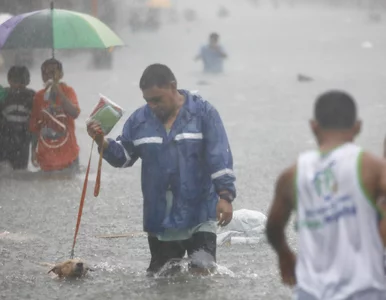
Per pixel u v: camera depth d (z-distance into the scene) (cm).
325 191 1036
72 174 3180
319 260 1034
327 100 1077
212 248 1733
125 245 2136
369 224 1021
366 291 1009
